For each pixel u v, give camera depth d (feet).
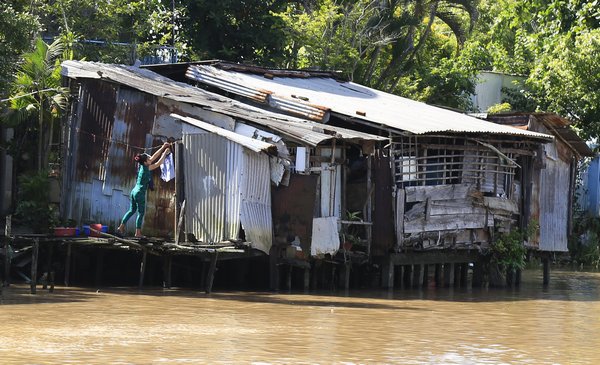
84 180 104.83
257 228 92.38
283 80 122.01
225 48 161.99
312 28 169.99
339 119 107.34
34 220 105.29
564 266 150.20
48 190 107.76
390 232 100.27
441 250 107.34
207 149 93.81
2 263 97.09
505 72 184.14
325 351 60.08
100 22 142.51
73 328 66.44
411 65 188.75
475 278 113.39
